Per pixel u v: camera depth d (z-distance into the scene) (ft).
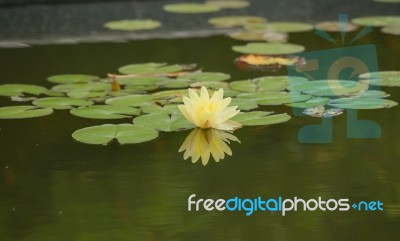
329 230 7.59
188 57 13.28
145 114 10.42
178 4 17.42
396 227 7.63
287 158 9.25
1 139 9.82
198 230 7.59
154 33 14.98
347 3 17.17
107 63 12.94
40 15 16.20
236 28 15.30
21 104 10.92
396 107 10.72
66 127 10.16
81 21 15.80
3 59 13.25
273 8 16.97
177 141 9.71
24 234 7.55
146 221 7.80
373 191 8.41
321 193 8.39
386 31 14.60
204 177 8.79
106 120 10.30
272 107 10.74
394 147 9.53
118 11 16.67
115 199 8.27
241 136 9.87
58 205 8.16
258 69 12.46
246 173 8.87
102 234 7.52
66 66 12.78
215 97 9.98
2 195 8.39
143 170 8.97
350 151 9.46
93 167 9.04
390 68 12.25
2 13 16.28
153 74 12.15
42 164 9.13
